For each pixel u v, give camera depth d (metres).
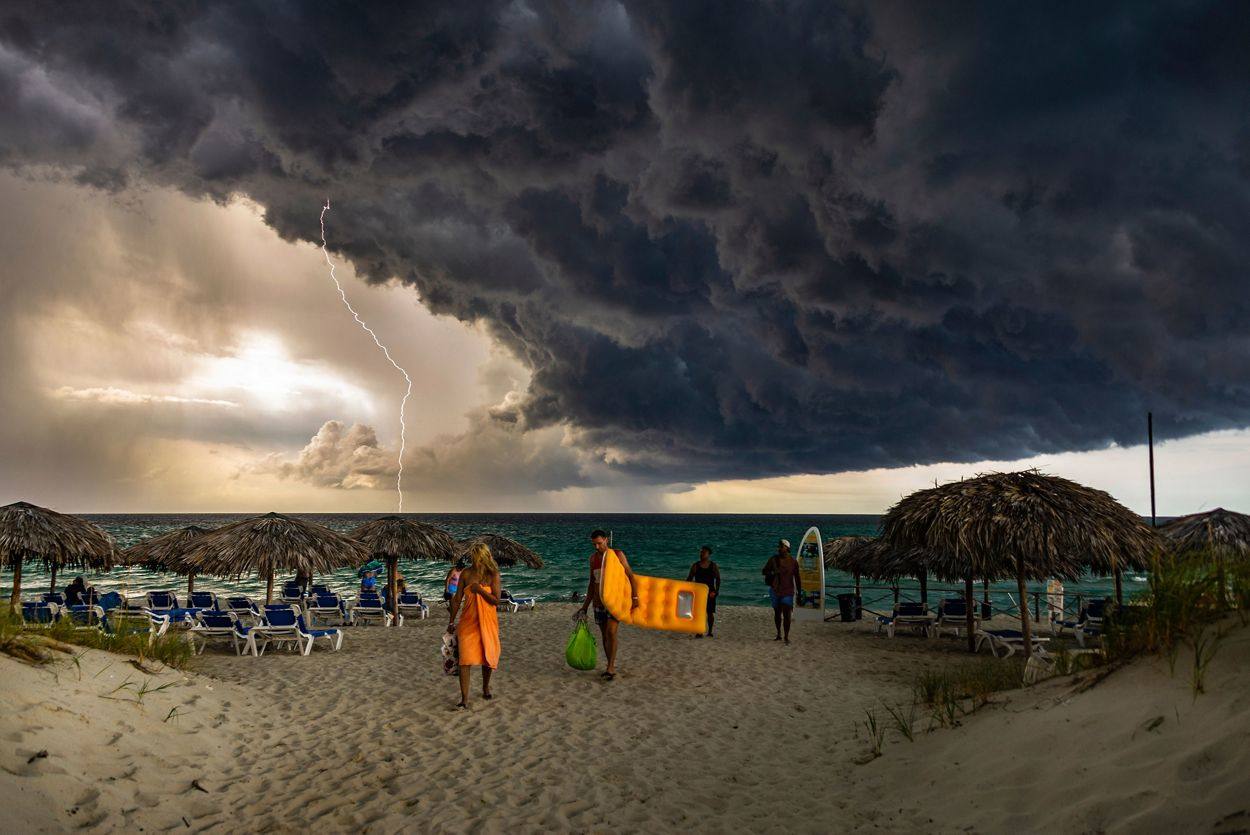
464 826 4.38
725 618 16.89
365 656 10.81
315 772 5.30
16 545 12.46
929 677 7.83
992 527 9.20
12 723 4.40
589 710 7.36
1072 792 3.55
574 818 4.54
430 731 6.49
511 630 13.88
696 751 5.98
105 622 10.30
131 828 3.89
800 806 4.58
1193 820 2.89
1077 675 5.11
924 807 4.16
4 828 3.36
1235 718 3.34
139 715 5.50
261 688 8.12
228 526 14.49
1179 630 4.57
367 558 16.14
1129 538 8.94
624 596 8.95
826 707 7.52
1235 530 10.61
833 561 17.02
